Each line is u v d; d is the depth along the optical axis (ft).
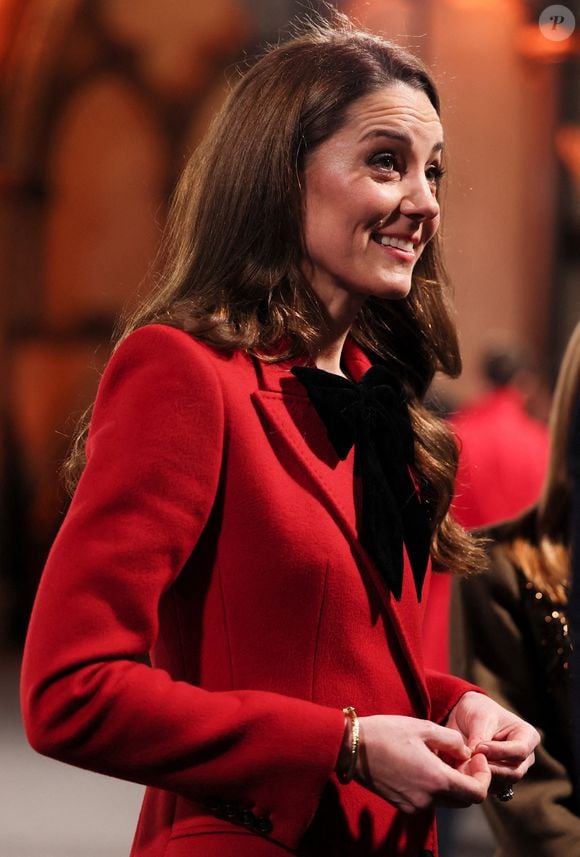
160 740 13.23
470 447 43.16
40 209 110.83
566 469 21.63
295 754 13.50
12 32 105.40
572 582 17.61
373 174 15.33
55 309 111.55
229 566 14.38
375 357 18.54
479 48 96.43
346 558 14.62
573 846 19.51
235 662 14.42
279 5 112.16
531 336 103.71
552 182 102.06
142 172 112.37
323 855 14.48
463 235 101.35
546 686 21.18
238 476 14.40
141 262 112.47
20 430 108.99
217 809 14.29
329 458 15.29
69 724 13.12
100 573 13.38
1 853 46.32
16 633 102.83
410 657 15.20
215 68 112.68
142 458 13.75
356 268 15.46
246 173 15.57
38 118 108.68
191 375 14.24
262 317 15.65
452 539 17.97
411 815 15.46
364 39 16.20
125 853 46.65
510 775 15.24
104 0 108.37
